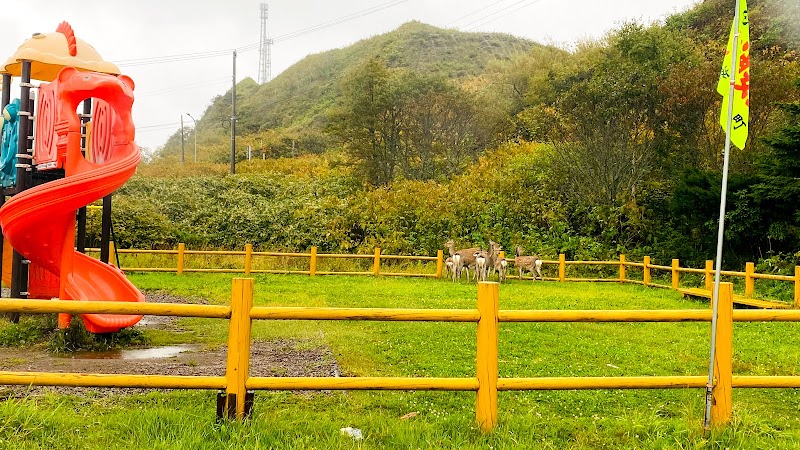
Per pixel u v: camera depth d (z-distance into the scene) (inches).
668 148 860.6
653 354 335.0
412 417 216.1
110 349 334.6
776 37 1037.2
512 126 1210.0
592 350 342.6
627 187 866.1
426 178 1043.3
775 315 201.5
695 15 1261.1
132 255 820.0
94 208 751.7
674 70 837.8
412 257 772.6
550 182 926.4
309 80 2407.7
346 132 1069.8
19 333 346.0
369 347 336.8
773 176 638.5
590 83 906.7
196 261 815.7
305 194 1047.0
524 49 2372.0
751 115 778.2
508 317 194.1
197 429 183.3
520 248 789.9
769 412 239.5
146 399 229.5
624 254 831.7
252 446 173.2
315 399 237.9
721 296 201.5
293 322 414.3
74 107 347.9
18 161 392.8
